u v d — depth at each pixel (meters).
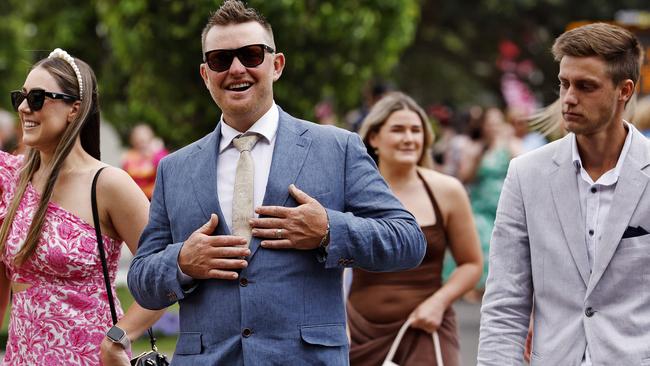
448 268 15.49
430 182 9.37
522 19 42.47
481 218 19.17
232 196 6.49
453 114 31.05
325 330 6.35
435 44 42.00
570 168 6.43
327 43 15.89
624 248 6.23
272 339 6.28
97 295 7.25
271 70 6.59
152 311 7.19
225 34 6.48
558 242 6.40
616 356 6.16
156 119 16.44
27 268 7.21
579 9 42.28
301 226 6.25
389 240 6.41
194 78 15.75
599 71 6.13
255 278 6.30
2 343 15.52
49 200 7.23
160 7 15.33
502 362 6.53
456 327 9.34
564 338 6.33
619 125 6.32
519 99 43.22
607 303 6.25
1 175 7.62
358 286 9.17
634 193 6.25
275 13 15.05
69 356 7.16
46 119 7.33
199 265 6.31
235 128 6.61
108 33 17.34
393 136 9.36
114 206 7.30
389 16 16.53
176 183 6.66
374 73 17.64
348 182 6.55
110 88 25.05
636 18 19.25
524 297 6.59
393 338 9.07
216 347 6.36
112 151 28.95
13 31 35.03
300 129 6.62
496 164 19.11
